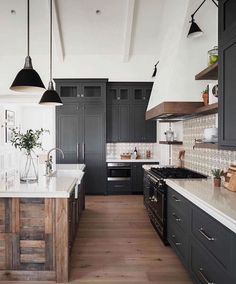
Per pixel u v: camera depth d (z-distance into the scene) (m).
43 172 3.51
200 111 3.24
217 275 1.84
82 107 6.30
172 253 3.21
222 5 2.20
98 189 6.36
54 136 6.82
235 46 1.99
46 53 6.46
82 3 4.87
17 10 4.98
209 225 1.99
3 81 6.50
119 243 3.50
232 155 2.90
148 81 6.60
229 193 2.43
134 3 4.78
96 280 2.58
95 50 6.38
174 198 3.02
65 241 2.53
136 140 6.68
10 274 2.54
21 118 8.11
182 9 3.42
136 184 6.42
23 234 2.53
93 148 6.32
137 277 2.64
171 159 5.50
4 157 6.87
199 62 3.48
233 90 2.03
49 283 2.50
